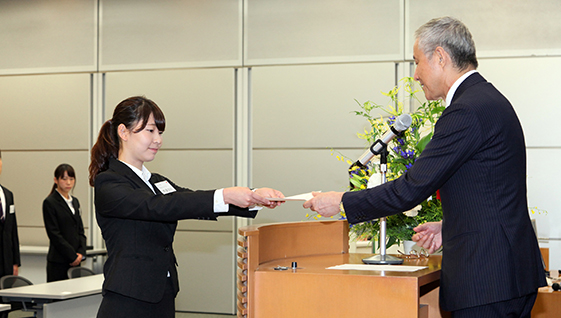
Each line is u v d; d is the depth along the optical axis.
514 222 1.56
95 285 3.72
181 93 5.96
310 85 5.68
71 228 5.25
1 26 6.43
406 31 5.48
